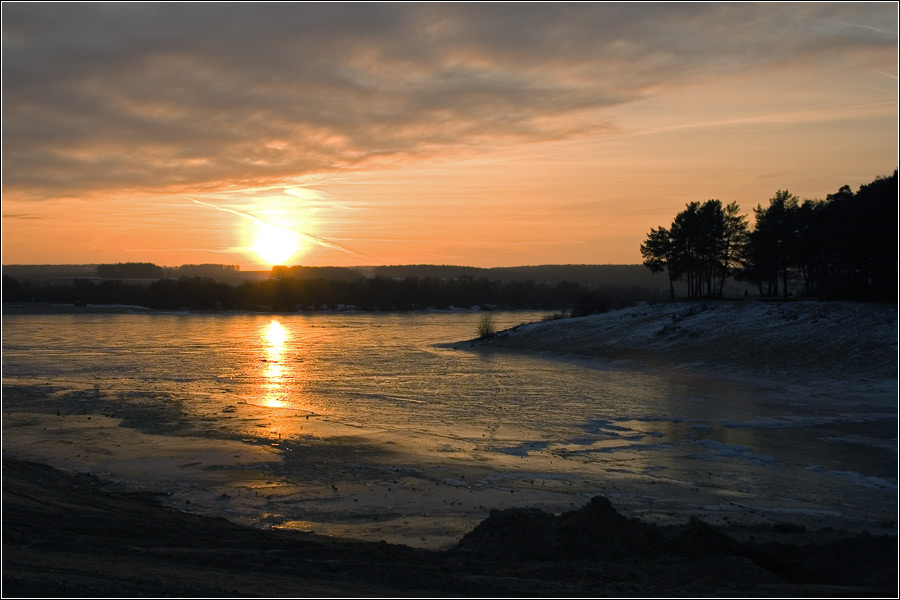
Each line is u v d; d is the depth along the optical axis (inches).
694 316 3125.0
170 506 828.6
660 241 4040.4
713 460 1159.6
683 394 1903.3
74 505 769.6
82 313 6811.0
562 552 563.2
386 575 468.4
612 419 1533.0
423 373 2390.5
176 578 432.5
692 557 584.1
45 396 1804.9
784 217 3297.2
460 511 820.0
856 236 2620.6
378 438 1283.2
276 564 501.0
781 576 576.4
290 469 1033.5
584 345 3112.7
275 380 2187.5
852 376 2059.5
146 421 1444.4
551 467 1079.6
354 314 7470.5
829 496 957.8
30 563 458.6
